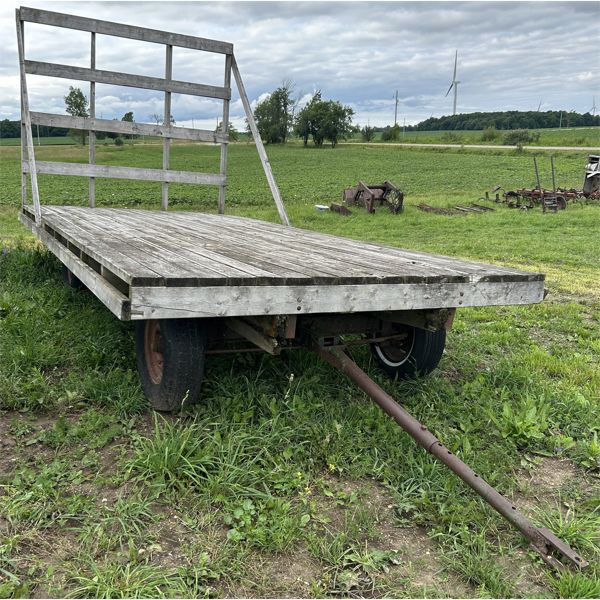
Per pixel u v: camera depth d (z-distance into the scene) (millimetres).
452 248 12570
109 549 2414
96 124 7902
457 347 5391
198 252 3834
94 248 3791
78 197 24219
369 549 2543
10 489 2768
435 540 2645
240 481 2877
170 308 2768
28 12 7191
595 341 5895
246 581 2291
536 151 64750
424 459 3199
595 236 15078
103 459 3086
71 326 4871
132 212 7617
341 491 2922
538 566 2508
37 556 2365
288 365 4234
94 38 7664
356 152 73062
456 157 61156
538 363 5055
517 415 3789
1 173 37188
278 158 62719
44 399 3645
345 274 3207
